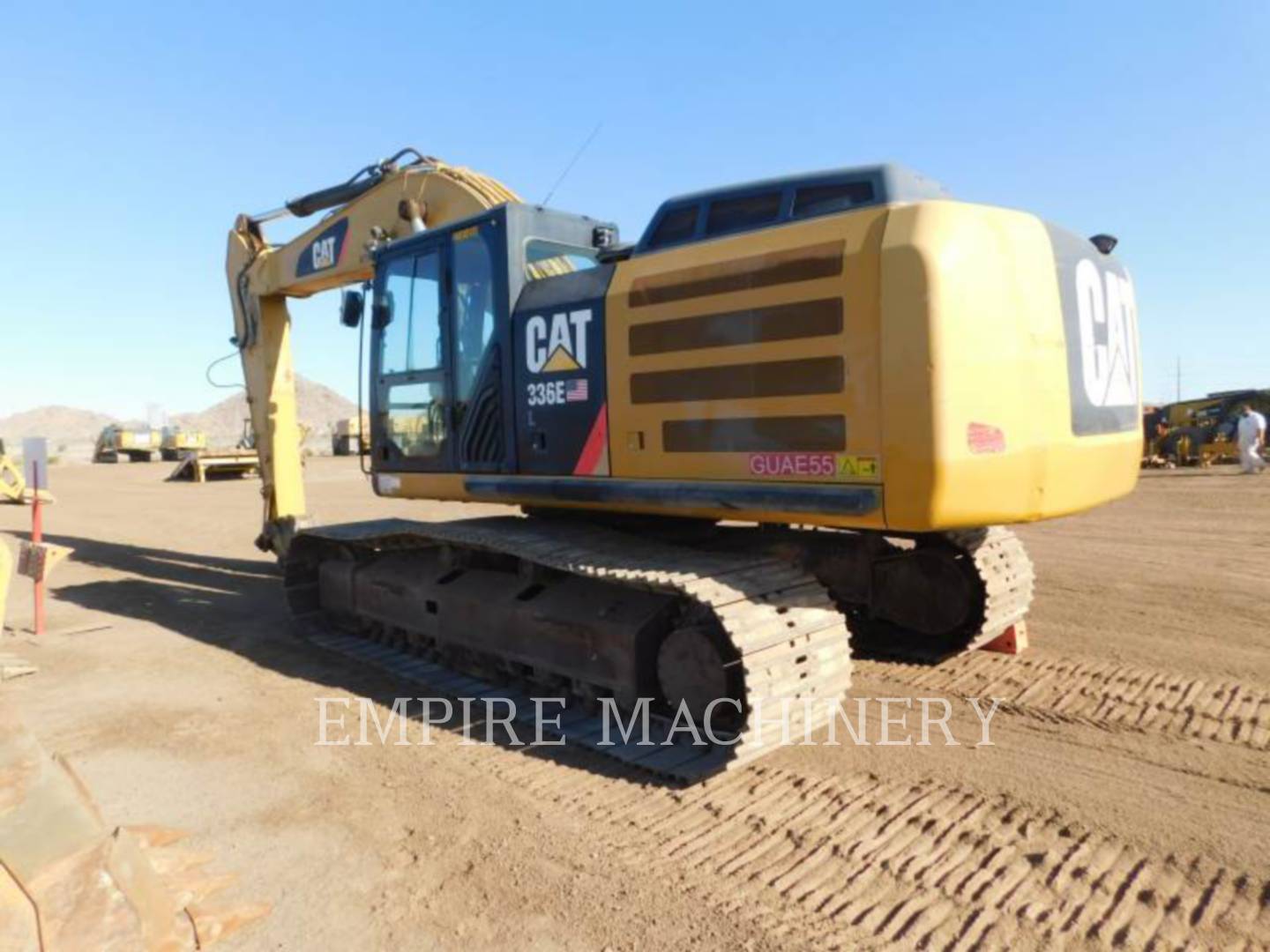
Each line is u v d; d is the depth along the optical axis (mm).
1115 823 3639
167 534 14281
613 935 3000
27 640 7156
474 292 5742
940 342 3721
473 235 5734
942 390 3717
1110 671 5535
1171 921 2980
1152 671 5508
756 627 4066
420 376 6215
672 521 5719
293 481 9250
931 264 3738
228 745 4797
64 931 2639
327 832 3785
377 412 6668
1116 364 4629
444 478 6020
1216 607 7055
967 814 3779
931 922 3018
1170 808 3750
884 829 3676
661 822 3805
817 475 4090
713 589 4191
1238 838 3486
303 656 6578
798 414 4141
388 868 3482
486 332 5648
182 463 30750
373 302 6664
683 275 4574
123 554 11930
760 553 5918
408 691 5684
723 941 2949
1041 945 2877
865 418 3916
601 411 4977
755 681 3932
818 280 4051
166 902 3012
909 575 5945
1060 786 3992
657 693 4777
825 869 3385
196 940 2988
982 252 3879
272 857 3588
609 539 5262
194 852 3586
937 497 3748
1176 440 23781
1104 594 7641
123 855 2928
